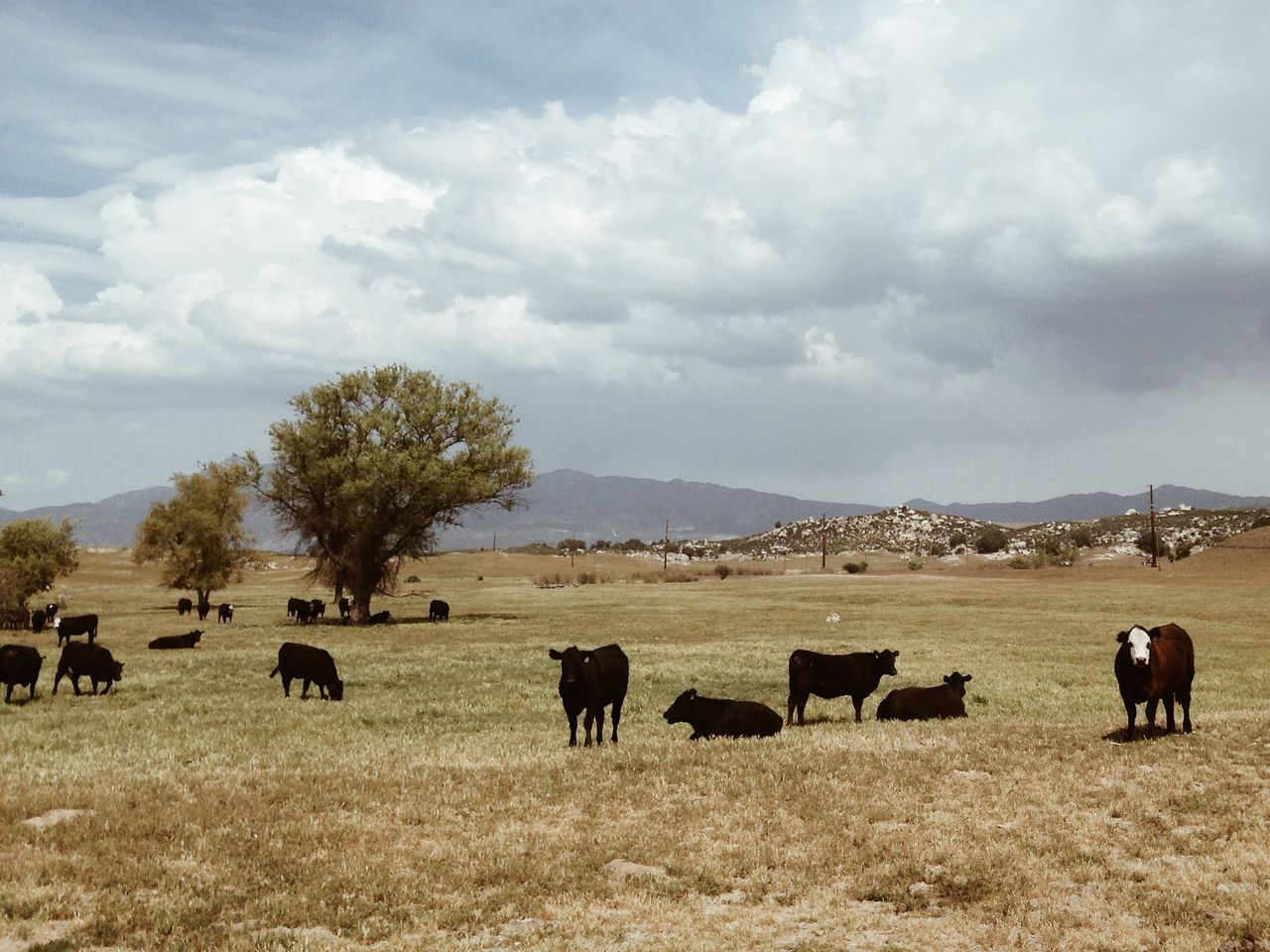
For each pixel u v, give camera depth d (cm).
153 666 3412
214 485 7569
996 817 1178
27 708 2398
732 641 4475
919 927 862
